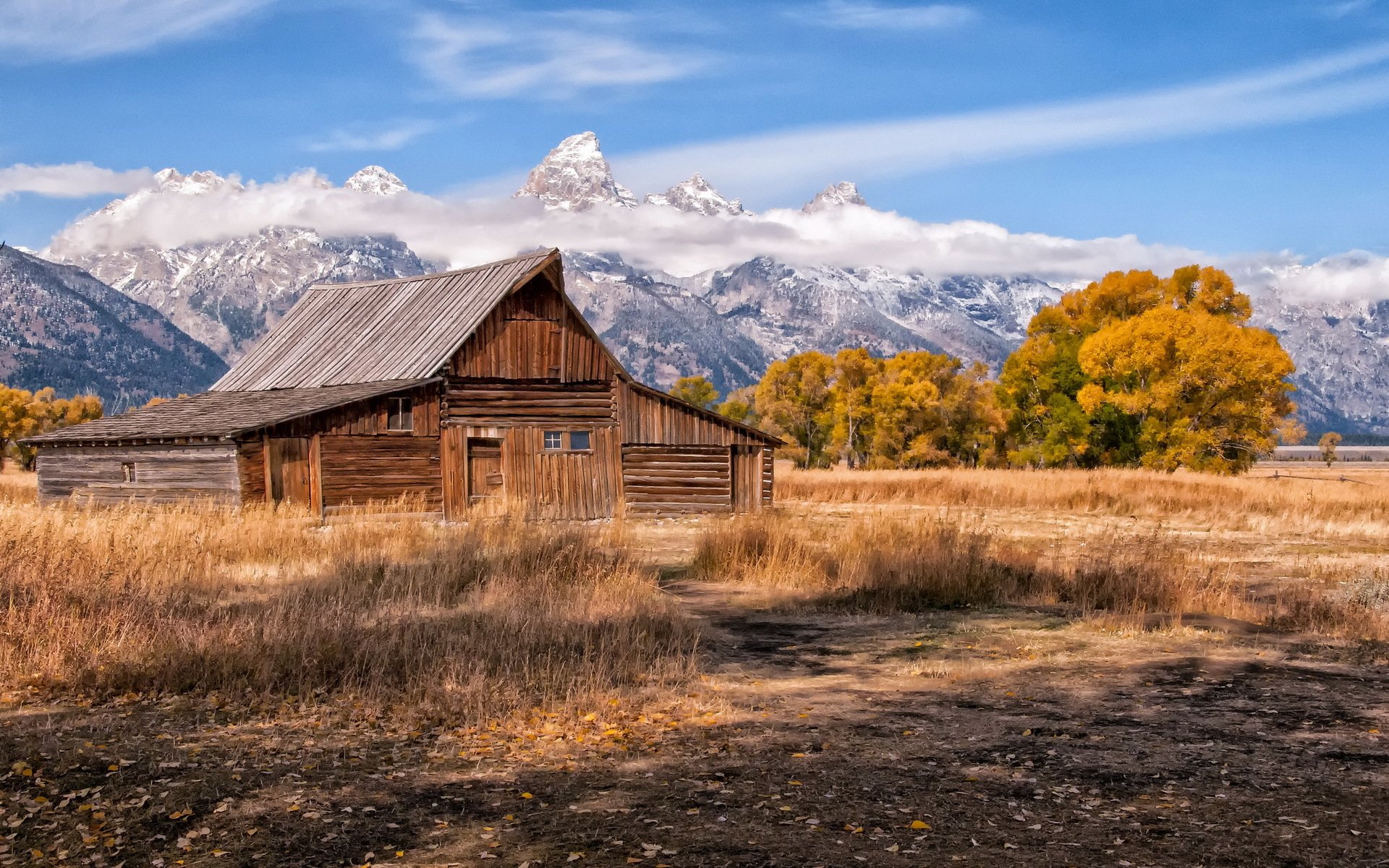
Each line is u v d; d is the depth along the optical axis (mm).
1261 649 12977
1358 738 9141
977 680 11391
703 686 11008
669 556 23156
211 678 10734
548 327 37938
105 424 40250
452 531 22719
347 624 12562
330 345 42781
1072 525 32469
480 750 8781
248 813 7316
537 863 6473
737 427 39750
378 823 7145
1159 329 66000
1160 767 8312
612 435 38562
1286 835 6883
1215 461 65875
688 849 6664
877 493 44250
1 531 17688
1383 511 33844
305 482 34156
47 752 8555
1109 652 12773
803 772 8211
